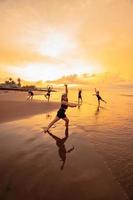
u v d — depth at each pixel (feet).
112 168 20.31
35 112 55.42
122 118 53.06
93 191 15.93
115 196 15.37
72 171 19.33
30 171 18.79
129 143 29.17
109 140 30.71
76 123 43.83
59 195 15.21
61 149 25.53
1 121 39.99
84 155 23.77
